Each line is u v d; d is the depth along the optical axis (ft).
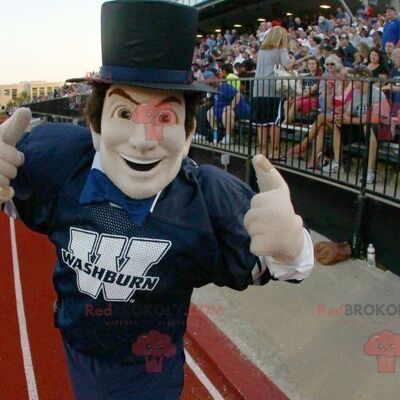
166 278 6.28
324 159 19.40
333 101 17.61
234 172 23.95
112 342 6.58
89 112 6.19
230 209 6.25
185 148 6.19
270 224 5.35
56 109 51.11
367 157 16.02
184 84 5.73
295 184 20.22
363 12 37.27
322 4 53.83
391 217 15.47
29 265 21.33
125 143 5.74
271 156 21.77
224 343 13.25
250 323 14.07
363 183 16.25
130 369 6.78
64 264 6.52
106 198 6.06
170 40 5.56
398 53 19.77
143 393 6.86
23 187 6.45
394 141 17.35
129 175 5.81
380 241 16.03
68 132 6.75
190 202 6.21
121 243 6.09
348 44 27.25
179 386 7.15
